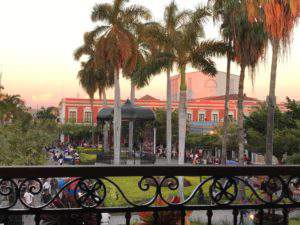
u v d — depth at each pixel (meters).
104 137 44.28
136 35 31.12
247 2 19.45
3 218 2.27
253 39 21.64
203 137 48.59
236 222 2.56
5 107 50.41
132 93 43.06
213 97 70.81
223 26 23.28
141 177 2.39
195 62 23.73
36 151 25.89
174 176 2.42
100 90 46.38
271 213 3.12
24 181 2.26
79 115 67.31
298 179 2.64
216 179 2.50
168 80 33.12
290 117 34.97
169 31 24.31
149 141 55.03
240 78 23.42
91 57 41.38
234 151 43.75
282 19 18.28
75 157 38.34
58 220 2.60
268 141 20.38
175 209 2.47
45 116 89.31
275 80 20.27
